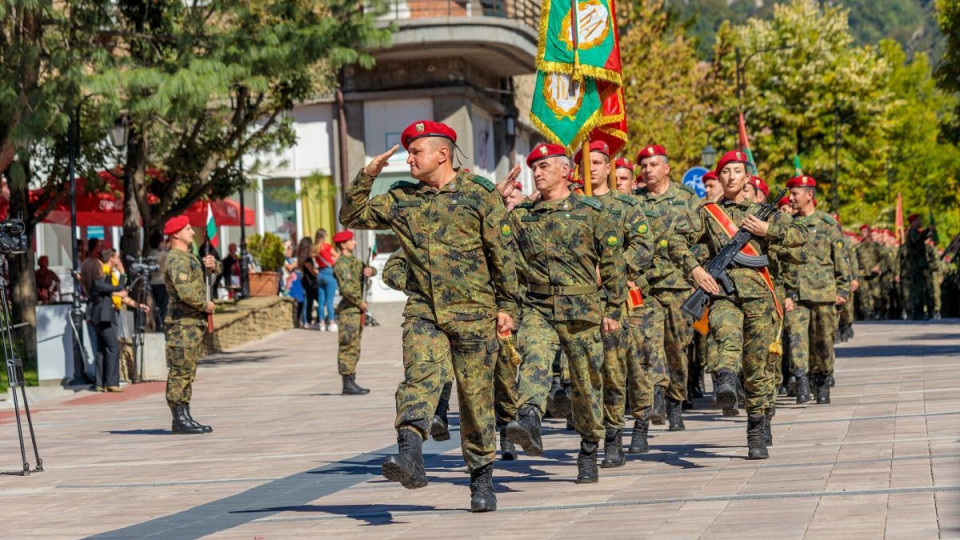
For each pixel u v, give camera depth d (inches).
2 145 963.3
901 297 1605.6
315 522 360.8
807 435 495.5
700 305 453.4
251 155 1378.0
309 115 1713.8
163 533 357.4
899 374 768.3
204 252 1390.3
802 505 329.7
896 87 3545.8
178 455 572.4
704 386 748.6
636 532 308.2
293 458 530.9
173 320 677.9
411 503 387.5
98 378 964.0
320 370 1075.9
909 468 380.2
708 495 359.3
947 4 2220.7
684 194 577.3
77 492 465.7
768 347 443.2
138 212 1229.7
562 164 398.6
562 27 529.0
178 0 1094.4
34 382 984.9
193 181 1258.6
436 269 348.5
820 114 2952.8
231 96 1247.5
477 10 1678.2
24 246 553.6
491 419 355.3
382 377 989.8
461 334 348.5
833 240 642.8
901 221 2174.0
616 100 543.5
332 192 1339.8
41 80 940.6
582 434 402.3
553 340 390.9
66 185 1159.6
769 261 458.0
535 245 394.3
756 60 2974.9
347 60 1049.5
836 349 1051.9
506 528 328.5
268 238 1694.1
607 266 391.5
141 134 1164.5
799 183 652.1
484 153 1788.9
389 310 1653.5
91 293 963.3
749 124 2965.1
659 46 2096.5
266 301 1491.1
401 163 1685.5
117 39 1069.8
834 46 3024.1
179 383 673.0
